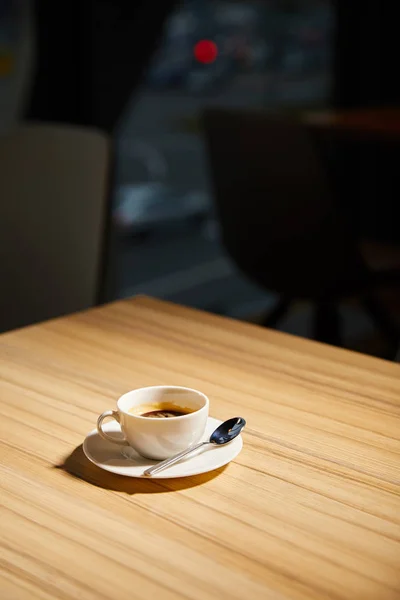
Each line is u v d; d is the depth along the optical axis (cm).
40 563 67
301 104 373
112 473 81
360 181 407
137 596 63
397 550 69
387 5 382
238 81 356
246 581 64
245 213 250
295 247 244
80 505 75
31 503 76
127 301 138
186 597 62
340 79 389
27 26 279
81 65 288
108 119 296
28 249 192
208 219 379
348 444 89
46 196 191
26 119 287
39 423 92
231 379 105
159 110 351
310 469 83
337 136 285
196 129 358
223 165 250
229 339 120
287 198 240
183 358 112
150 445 82
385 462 85
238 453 84
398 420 95
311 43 371
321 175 234
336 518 74
